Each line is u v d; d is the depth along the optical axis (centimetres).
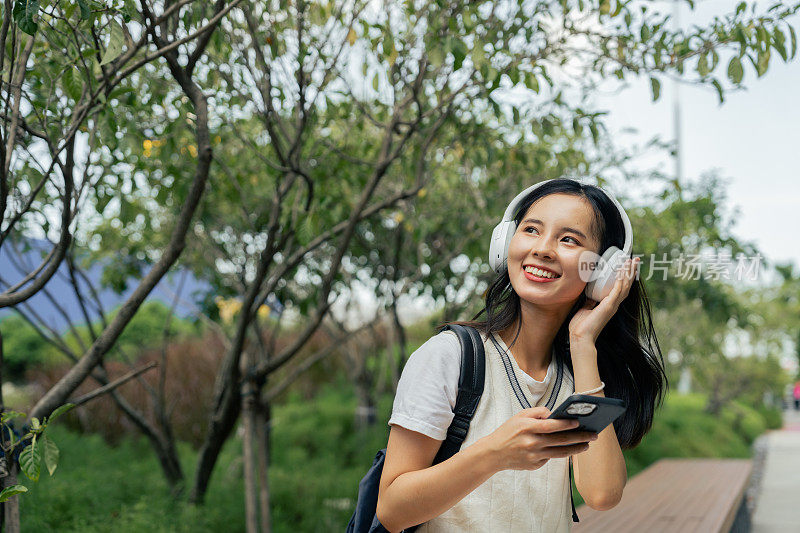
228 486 559
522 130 470
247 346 534
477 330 157
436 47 291
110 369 895
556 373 162
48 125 281
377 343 883
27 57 233
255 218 558
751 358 1980
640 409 176
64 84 254
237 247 591
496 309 161
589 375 148
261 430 462
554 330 159
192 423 820
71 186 246
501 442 123
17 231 387
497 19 344
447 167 506
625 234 154
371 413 859
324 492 578
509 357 155
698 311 1071
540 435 120
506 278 161
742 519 686
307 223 370
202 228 588
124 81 339
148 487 540
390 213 581
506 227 158
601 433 156
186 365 920
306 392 1045
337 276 593
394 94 374
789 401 3928
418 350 150
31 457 199
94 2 221
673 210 568
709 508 530
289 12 347
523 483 150
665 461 830
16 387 1062
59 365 929
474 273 612
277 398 1011
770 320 1784
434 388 143
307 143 462
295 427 852
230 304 629
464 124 419
